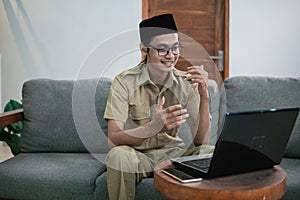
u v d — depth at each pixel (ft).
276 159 4.11
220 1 11.70
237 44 11.68
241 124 3.53
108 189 4.77
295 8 11.48
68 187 5.20
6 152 10.83
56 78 11.70
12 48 11.60
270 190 3.55
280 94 6.31
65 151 6.55
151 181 4.95
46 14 11.48
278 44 11.66
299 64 11.69
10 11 11.48
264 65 11.75
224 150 3.63
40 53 11.62
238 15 11.59
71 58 11.62
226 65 11.71
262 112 3.61
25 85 6.90
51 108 6.63
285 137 3.99
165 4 11.66
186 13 11.70
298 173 5.18
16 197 5.41
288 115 3.81
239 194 3.42
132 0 11.47
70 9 11.47
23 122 6.72
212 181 3.71
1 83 11.69
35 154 6.44
